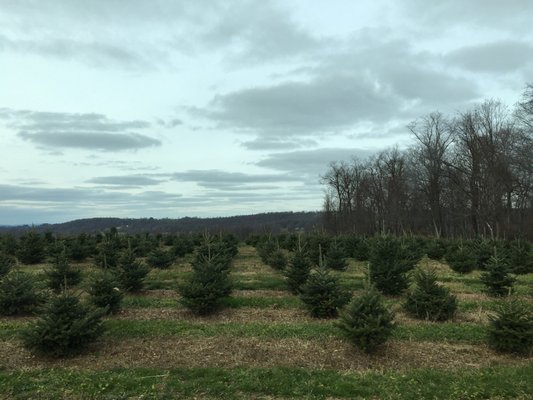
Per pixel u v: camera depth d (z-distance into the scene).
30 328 8.82
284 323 11.51
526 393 6.84
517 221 53.25
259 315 12.70
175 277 19.20
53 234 30.66
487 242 25.58
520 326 9.05
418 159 65.56
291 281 15.46
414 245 26.50
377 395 6.80
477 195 55.47
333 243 23.95
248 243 39.81
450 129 62.66
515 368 8.08
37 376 7.66
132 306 13.73
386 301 13.98
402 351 9.10
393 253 15.21
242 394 6.85
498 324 9.27
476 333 10.40
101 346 9.45
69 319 8.86
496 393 6.84
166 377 7.50
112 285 12.65
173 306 13.80
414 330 10.60
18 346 9.44
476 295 15.55
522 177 50.41
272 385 7.12
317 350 9.03
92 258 24.75
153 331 10.52
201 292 12.52
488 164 53.31
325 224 83.88
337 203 86.19
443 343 9.77
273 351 8.95
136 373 7.71
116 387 7.07
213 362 8.32
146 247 27.14
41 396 6.75
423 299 12.05
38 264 24.11
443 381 7.32
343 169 85.69
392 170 74.31
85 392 6.88
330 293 12.25
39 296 12.75
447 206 63.34
